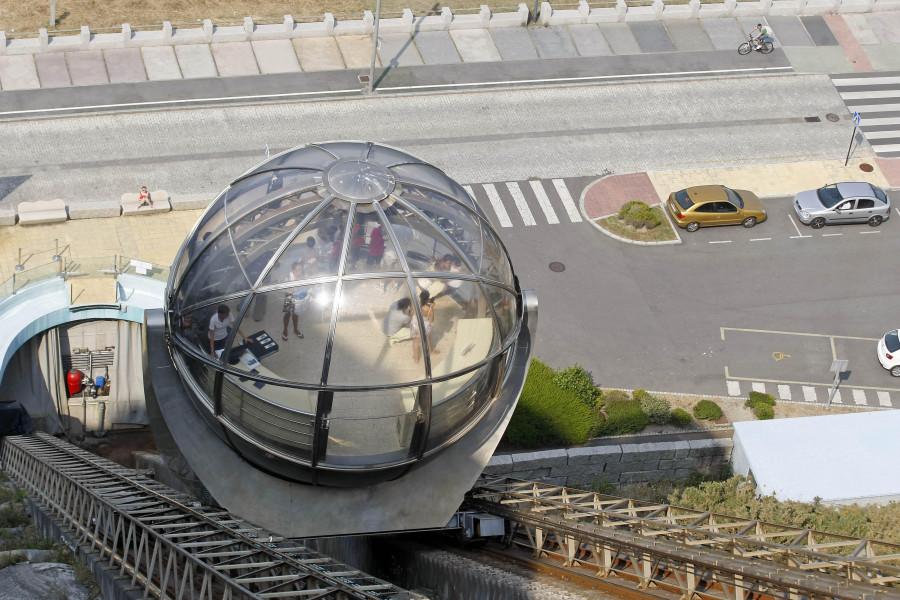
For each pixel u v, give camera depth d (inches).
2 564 982.4
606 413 1733.5
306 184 932.0
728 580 986.1
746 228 2095.2
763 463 1558.8
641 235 2060.8
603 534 1052.5
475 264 944.3
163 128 2164.1
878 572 1093.1
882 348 1855.3
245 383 902.4
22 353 1679.4
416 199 943.0
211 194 2014.0
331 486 976.3
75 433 1772.9
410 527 996.6
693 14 2593.5
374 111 2260.1
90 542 1032.2
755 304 1957.4
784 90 2423.7
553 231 2055.9
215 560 928.3
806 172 2230.6
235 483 980.6
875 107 2406.5
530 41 2484.0
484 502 1163.3
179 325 949.2
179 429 979.3
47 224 1925.4
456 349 921.5
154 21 2394.2
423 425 917.8
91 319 1701.5
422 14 2513.5
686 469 1707.7
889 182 2226.9
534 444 1669.5
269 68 2325.3
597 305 1926.7
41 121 2135.8
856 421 1631.4
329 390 881.5
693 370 1838.1
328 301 884.0
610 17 2551.7
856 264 2049.7
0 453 1594.5
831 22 2628.0
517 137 2245.3
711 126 2320.4
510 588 995.3
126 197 1956.2
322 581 859.4
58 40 2279.8
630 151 2242.9
